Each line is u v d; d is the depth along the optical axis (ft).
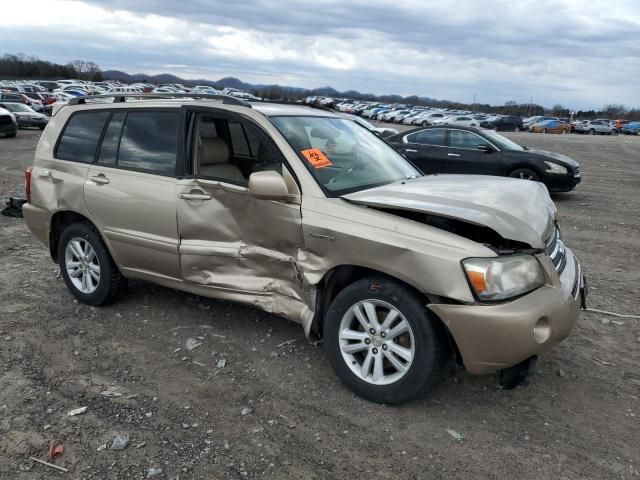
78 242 15.99
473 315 9.78
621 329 15.21
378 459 9.64
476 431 10.47
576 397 11.73
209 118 14.12
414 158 40.24
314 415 10.90
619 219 31.14
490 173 38.09
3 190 35.81
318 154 12.67
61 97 128.16
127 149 14.85
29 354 13.23
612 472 9.39
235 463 9.47
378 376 11.16
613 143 104.01
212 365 12.82
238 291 13.08
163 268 14.23
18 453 9.63
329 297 12.03
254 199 12.35
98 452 9.68
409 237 10.41
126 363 12.89
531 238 10.37
